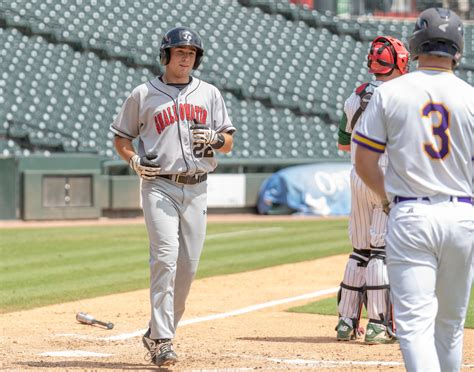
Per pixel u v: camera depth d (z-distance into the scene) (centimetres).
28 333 2241
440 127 1216
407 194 1227
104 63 8719
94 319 2377
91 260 4219
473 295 2900
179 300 1809
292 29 9962
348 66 9594
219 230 5972
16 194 6681
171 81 1762
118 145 1783
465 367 1734
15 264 4069
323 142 8394
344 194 7350
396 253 1221
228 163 7462
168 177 1723
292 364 1747
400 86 1234
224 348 1972
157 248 1705
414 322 1195
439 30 1238
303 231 5866
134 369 1702
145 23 9381
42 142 7562
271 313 2631
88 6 9394
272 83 9088
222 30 9706
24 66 8469
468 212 1223
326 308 2711
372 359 1831
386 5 11081
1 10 9069
